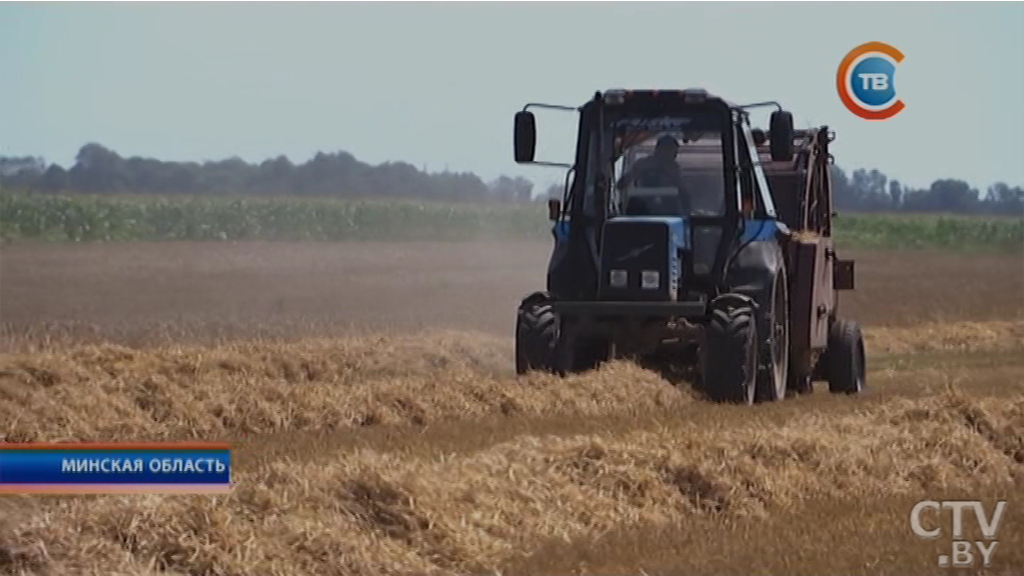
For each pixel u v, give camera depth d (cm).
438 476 4044
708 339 6216
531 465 4288
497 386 5925
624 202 6512
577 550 3628
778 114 6312
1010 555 3547
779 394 6669
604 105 6494
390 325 10525
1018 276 19138
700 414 5616
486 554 3625
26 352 7631
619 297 6278
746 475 4397
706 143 6550
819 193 7556
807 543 3688
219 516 3544
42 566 3319
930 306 14188
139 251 19488
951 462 4922
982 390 6656
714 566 3466
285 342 8119
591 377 6097
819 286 7094
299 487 3809
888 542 3694
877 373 8481
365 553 3534
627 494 4181
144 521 3509
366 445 4769
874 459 4750
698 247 6512
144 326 9956
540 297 6456
